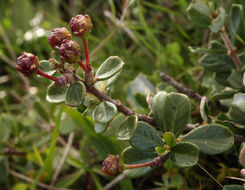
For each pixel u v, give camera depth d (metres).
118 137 0.21
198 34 0.33
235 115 0.22
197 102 0.27
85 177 0.29
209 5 0.24
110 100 0.21
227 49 0.25
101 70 0.21
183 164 0.21
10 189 0.29
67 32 0.20
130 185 0.27
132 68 0.34
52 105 0.33
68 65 0.20
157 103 0.22
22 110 0.36
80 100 0.20
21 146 0.31
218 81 0.25
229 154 0.25
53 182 0.28
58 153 0.30
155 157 0.22
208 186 0.25
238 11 0.24
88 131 0.27
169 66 0.32
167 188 0.26
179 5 0.36
